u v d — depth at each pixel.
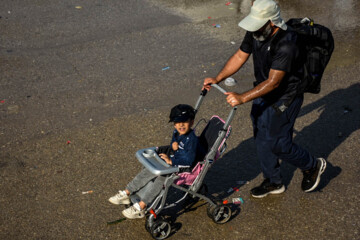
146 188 3.97
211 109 6.16
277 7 3.41
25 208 4.28
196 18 9.51
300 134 5.60
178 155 3.77
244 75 7.13
